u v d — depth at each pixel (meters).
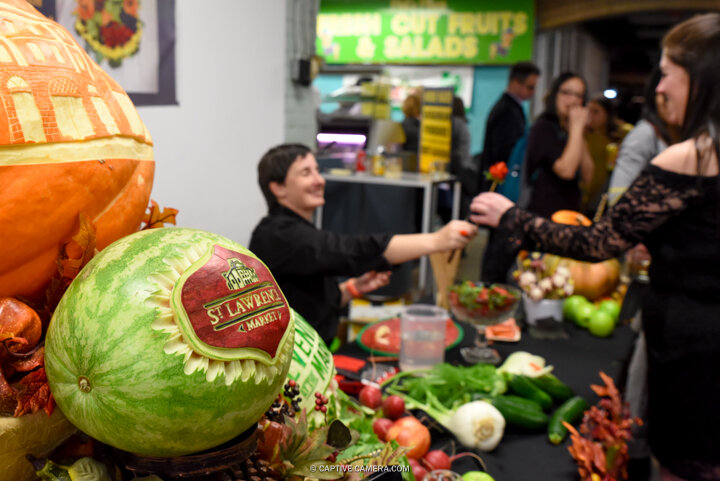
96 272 0.44
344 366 1.47
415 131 4.71
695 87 1.17
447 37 7.81
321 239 1.56
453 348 1.73
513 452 1.18
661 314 1.25
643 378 1.46
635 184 1.27
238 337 0.43
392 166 3.81
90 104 0.49
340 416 0.91
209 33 2.52
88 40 1.93
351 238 1.57
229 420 0.43
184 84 2.42
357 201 3.76
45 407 0.45
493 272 1.58
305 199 1.71
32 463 0.46
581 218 2.01
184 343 0.41
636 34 10.61
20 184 0.44
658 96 1.30
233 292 0.44
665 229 1.24
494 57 7.69
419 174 3.94
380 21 7.99
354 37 8.13
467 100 8.00
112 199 0.52
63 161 0.46
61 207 0.46
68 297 0.44
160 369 0.40
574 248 1.35
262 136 2.95
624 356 1.71
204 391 0.41
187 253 0.44
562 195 2.88
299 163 1.69
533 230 1.42
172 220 0.62
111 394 0.41
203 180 2.60
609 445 1.15
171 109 2.37
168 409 0.41
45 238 0.47
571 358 1.70
